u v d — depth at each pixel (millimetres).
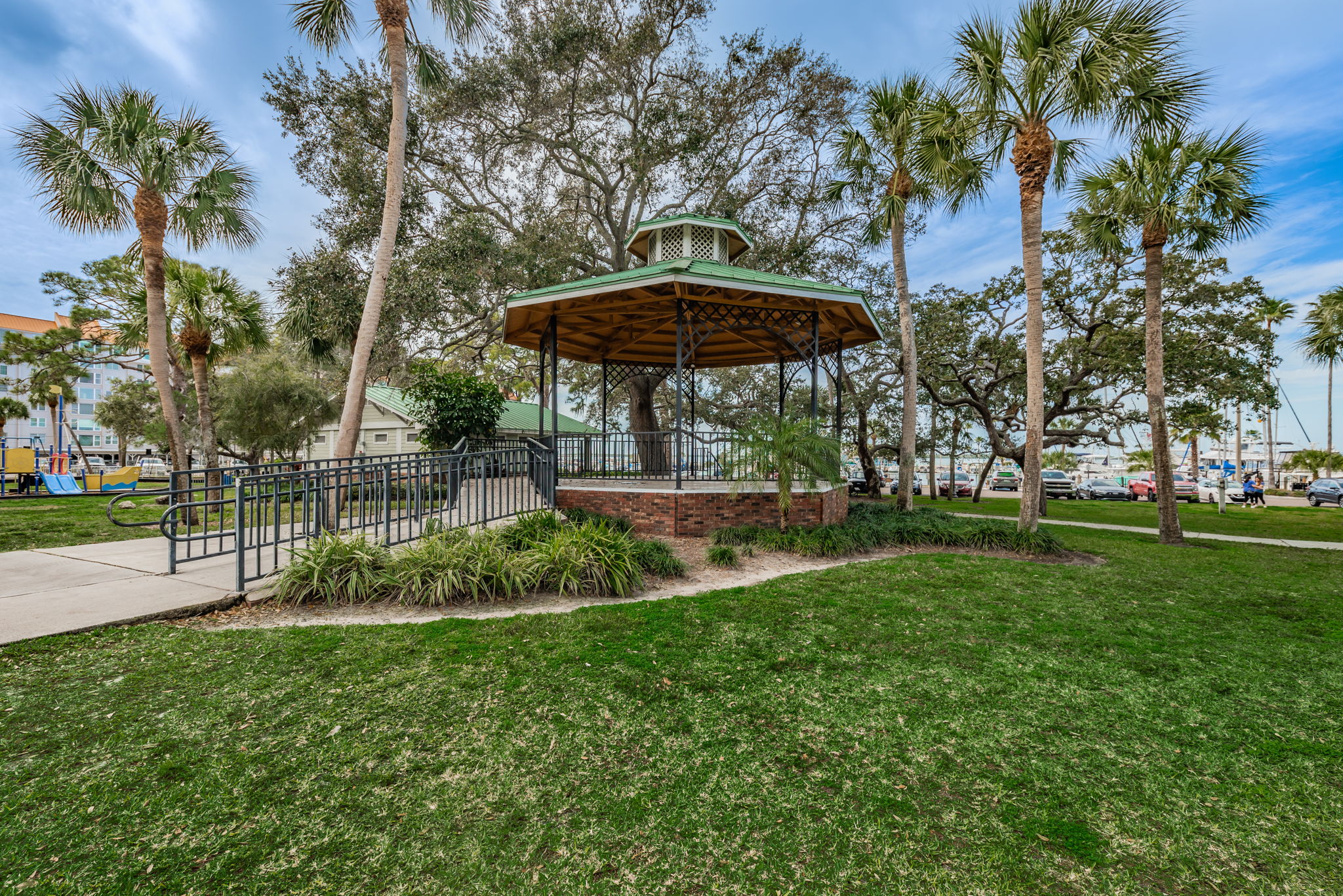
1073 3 8516
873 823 2273
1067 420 26438
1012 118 9375
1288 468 49344
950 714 3266
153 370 11422
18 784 2332
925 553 8891
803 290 9461
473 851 2043
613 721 3070
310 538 5930
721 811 2324
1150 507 22359
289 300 13961
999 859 2078
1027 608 5629
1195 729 3162
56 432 28047
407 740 2799
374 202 14562
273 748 2684
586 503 10000
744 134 18812
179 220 12305
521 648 4102
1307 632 5055
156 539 7945
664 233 12383
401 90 10539
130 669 3520
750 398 25219
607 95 17188
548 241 16438
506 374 25281
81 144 11070
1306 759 2854
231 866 1924
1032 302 9516
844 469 11141
